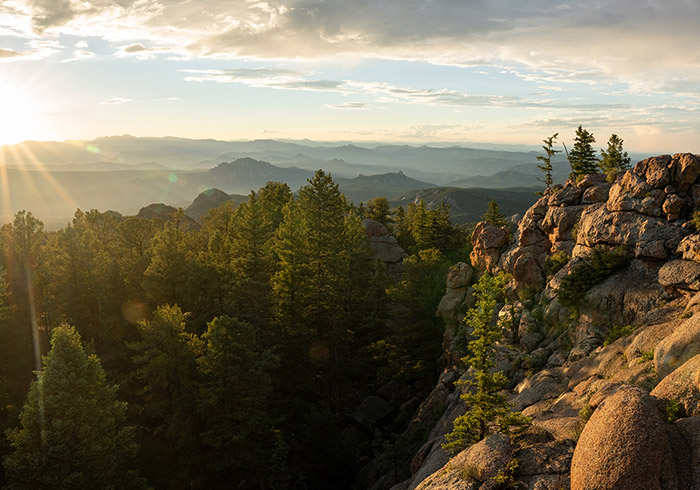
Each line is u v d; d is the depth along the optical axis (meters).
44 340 51.84
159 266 50.00
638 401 11.66
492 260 47.44
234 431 34.50
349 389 55.31
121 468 31.02
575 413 18.92
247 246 50.78
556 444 15.05
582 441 12.45
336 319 54.50
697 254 23.86
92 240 75.06
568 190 40.78
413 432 39.75
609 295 27.52
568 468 13.56
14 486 25.61
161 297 49.28
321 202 61.72
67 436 26.77
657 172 29.22
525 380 28.62
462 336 46.00
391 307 67.12
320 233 57.09
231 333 36.72
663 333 19.88
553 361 28.80
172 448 38.47
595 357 23.86
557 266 37.06
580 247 34.28
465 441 21.03
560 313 31.95
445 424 32.62
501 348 34.84
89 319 55.12
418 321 54.97
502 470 14.45
